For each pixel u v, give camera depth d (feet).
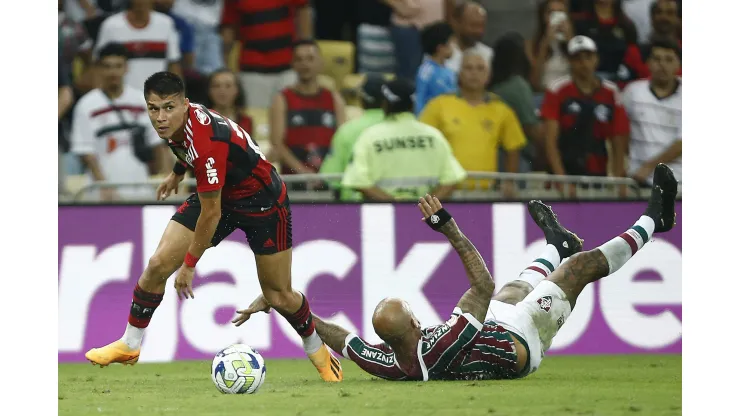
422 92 109.91
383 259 97.40
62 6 109.81
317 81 106.52
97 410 54.85
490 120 106.83
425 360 64.08
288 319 67.62
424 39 110.52
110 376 79.25
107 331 95.40
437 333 64.13
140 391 65.67
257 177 63.26
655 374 75.00
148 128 106.42
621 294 97.76
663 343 97.60
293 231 96.99
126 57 105.91
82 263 96.02
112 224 96.78
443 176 100.17
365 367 66.13
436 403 54.19
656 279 98.07
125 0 112.27
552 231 73.00
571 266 67.15
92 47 108.17
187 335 95.09
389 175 99.55
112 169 105.50
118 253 96.53
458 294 97.35
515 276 97.91
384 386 63.26
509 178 102.58
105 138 105.40
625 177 109.19
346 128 102.17
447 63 111.04
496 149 107.55
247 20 112.78
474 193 102.94
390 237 97.71
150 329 94.79
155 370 85.05
